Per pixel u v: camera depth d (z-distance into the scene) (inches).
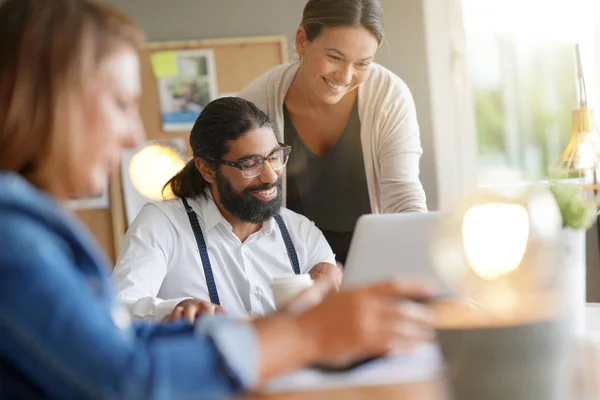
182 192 79.0
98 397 24.2
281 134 88.0
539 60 143.3
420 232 50.2
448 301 30.8
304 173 89.6
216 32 147.0
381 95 87.0
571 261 41.8
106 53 28.5
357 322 26.7
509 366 27.5
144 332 39.7
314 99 86.1
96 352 24.2
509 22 144.7
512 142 145.7
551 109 143.2
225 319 40.1
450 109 146.0
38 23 27.8
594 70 138.3
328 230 90.8
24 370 24.6
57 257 25.2
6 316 23.8
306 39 79.7
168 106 146.7
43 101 27.6
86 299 25.0
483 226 30.7
